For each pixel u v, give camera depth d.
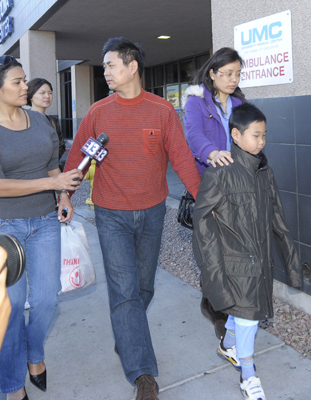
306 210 3.18
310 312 3.27
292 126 3.21
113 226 2.46
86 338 3.16
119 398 2.48
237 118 2.26
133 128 2.40
